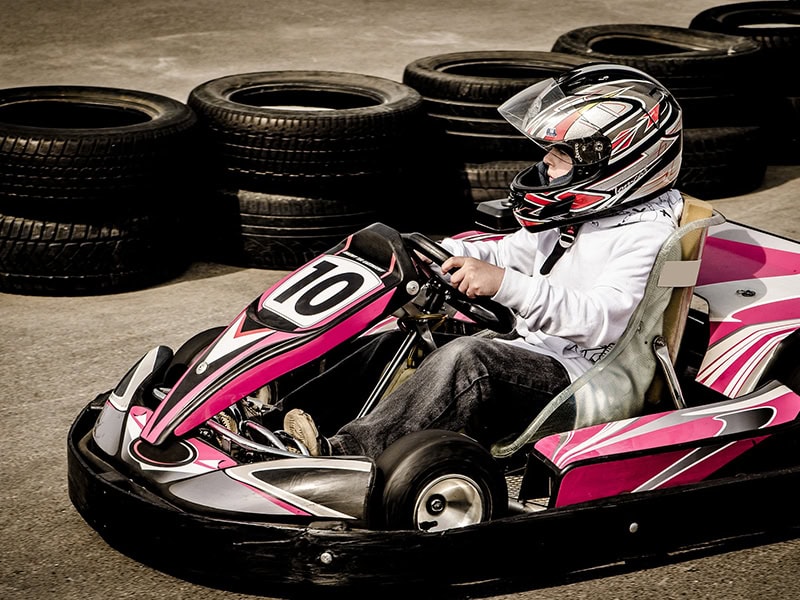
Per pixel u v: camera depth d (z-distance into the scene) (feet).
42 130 12.28
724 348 8.74
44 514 8.18
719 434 7.86
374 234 8.14
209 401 7.45
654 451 7.60
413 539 6.89
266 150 13.16
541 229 8.23
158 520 7.04
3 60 23.24
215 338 8.63
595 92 8.09
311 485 7.00
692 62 16.07
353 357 8.55
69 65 23.06
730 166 16.70
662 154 8.13
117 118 14.06
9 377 10.53
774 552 7.95
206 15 28.68
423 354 8.42
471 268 7.77
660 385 8.24
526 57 16.35
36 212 12.43
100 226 12.55
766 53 18.39
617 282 7.96
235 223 13.55
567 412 7.89
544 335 8.30
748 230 10.49
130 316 12.18
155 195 12.75
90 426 8.29
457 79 14.62
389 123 13.35
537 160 14.71
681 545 7.80
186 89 21.39
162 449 7.39
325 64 23.84
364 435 7.61
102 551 7.70
